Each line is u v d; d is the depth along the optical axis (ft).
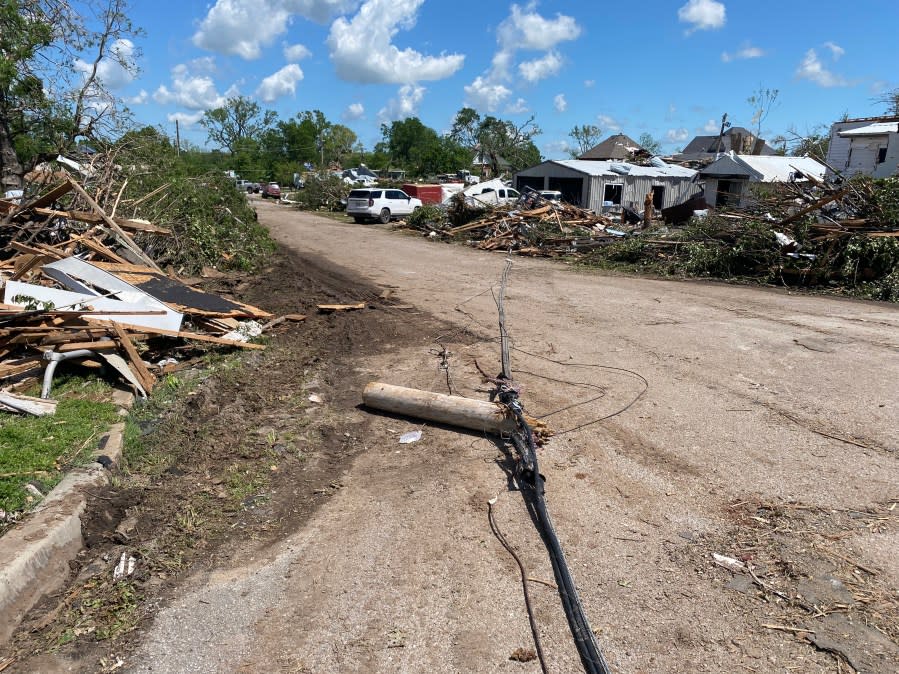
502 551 12.66
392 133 307.58
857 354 24.31
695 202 73.41
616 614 10.78
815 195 48.32
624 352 25.53
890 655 9.57
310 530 13.73
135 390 20.76
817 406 19.07
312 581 11.98
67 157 46.85
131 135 49.11
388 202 102.42
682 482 14.96
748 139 142.31
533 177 109.09
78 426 17.34
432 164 243.19
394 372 24.12
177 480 15.89
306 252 62.59
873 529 12.71
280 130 298.76
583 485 15.05
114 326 22.26
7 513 12.98
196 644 10.44
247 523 14.08
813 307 34.04
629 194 101.50
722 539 12.70
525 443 16.08
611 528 13.28
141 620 11.04
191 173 56.03
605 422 18.56
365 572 12.18
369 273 49.21
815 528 12.87
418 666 9.81
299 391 22.30
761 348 25.44
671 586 11.42
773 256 43.32
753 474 15.16
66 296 23.50
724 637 10.14
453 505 14.44
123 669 9.93
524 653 9.94
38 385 20.83
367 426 19.20
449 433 18.42
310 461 17.02
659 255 51.52
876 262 38.99
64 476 14.70
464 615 10.91
